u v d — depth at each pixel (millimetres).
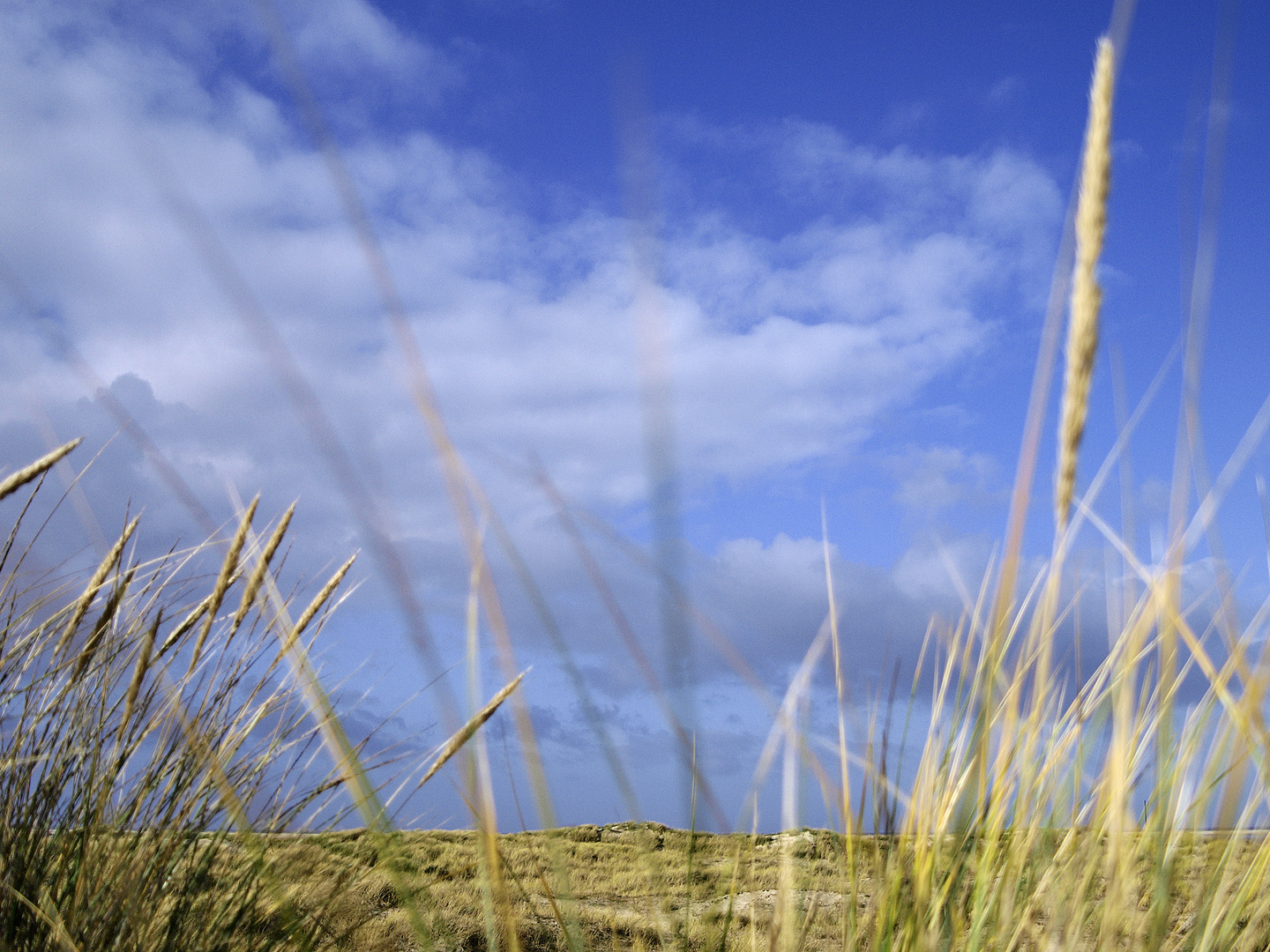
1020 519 1758
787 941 1693
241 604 2609
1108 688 1948
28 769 2686
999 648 1790
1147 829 1883
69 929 2506
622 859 8688
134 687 2611
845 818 1927
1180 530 1894
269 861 2789
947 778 1933
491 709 1741
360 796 2025
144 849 2742
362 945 2430
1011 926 1825
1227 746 1905
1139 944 1734
